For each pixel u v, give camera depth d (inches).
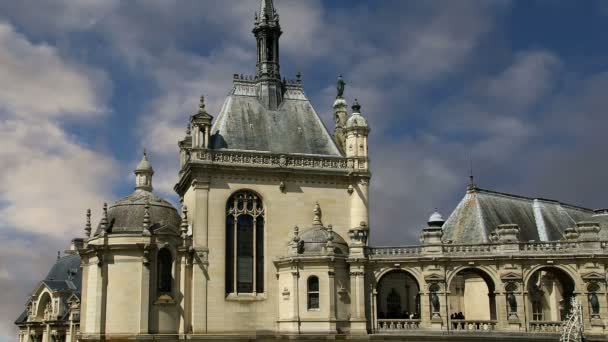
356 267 2578.7
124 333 2438.5
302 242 2625.5
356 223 2815.0
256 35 3139.8
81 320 2596.0
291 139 2910.9
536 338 2449.6
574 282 2517.2
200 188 2664.9
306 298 2549.2
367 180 2864.2
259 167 2731.3
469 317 3011.8
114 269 2493.8
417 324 2561.5
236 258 2669.8
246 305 2620.6
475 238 2908.5
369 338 2512.3
